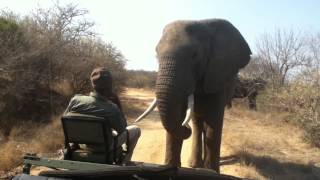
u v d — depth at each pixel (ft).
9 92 56.44
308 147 49.01
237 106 88.38
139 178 16.19
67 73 68.23
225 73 32.42
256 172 35.91
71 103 19.16
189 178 16.29
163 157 40.96
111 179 16.46
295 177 35.99
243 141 47.19
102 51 81.66
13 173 34.53
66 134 18.99
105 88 19.12
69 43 68.54
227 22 34.37
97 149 18.84
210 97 32.65
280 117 64.08
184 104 29.66
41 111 60.18
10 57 55.83
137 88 179.63
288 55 95.04
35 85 62.08
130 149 21.88
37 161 17.60
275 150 45.65
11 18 68.59
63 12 69.21
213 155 32.55
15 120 54.13
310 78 57.06
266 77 90.33
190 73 29.68
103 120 18.20
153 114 76.64
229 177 16.55
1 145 42.06
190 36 30.78
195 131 34.81
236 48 33.47
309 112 52.08
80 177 16.29
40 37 64.95
